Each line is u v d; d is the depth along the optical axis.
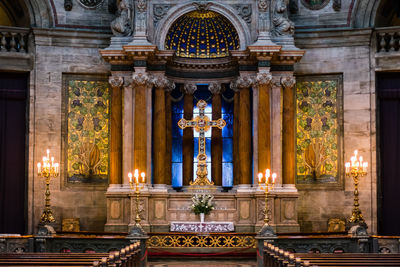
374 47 28.98
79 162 29.36
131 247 17.95
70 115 29.45
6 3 30.27
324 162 29.33
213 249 25.20
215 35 30.23
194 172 31.14
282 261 15.84
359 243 21.86
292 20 29.91
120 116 28.78
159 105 28.95
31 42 29.12
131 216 27.81
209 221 28.31
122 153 28.80
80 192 29.22
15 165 28.81
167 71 29.92
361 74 29.05
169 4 28.81
